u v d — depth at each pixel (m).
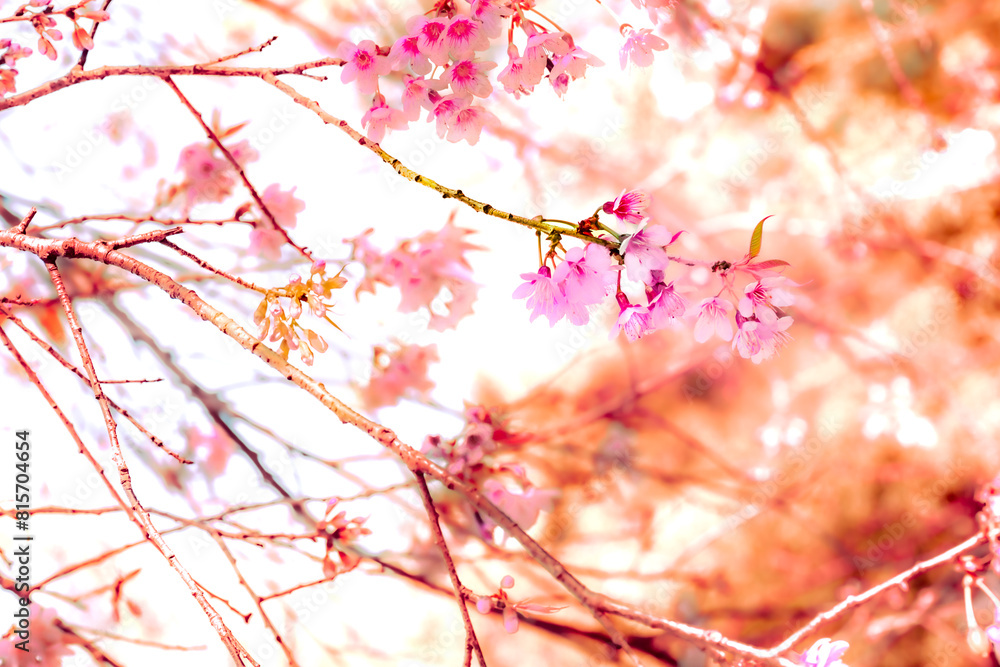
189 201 1.72
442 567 1.80
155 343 1.75
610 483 2.04
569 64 1.52
